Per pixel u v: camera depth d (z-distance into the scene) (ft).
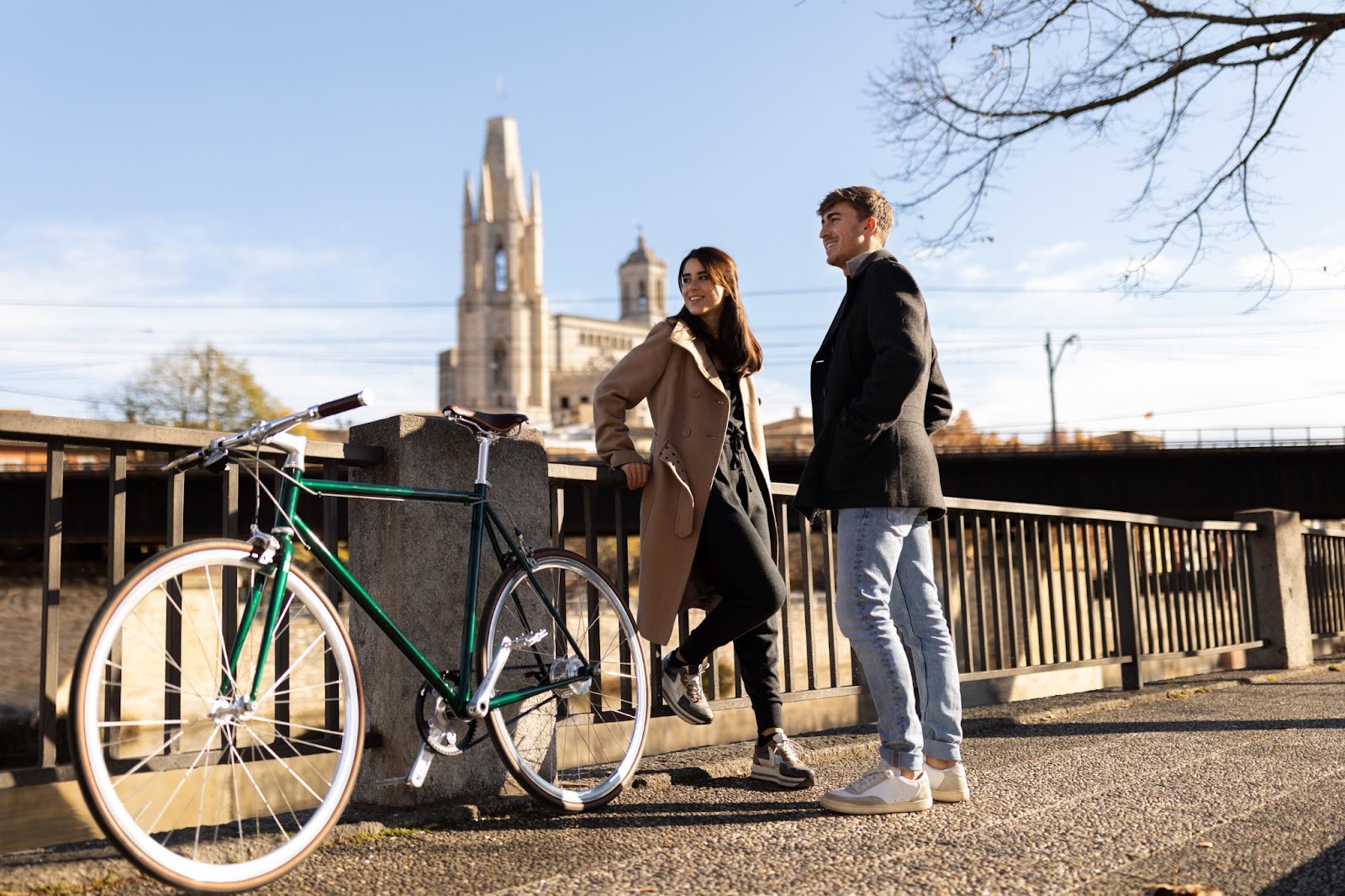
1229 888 7.04
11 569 79.20
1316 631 30.55
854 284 10.12
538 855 8.00
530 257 414.21
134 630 7.20
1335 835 8.48
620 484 11.66
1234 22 30.45
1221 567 25.40
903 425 9.77
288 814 8.75
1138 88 31.96
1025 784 10.80
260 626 7.54
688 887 7.12
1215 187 32.83
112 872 7.17
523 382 402.72
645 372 10.90
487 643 9.16
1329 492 75.77
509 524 10.18
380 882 7.26
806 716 16.58
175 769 7.18
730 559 10.37
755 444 11.14
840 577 9.82
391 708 9.39
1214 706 17.63
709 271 10.75
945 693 10.03
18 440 7.73
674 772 10.97
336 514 9.87
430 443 9.70
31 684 66.18
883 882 7.22
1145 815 9.28
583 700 10.73
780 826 8.95
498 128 420.77
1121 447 81.92
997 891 7.00
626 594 11.75
